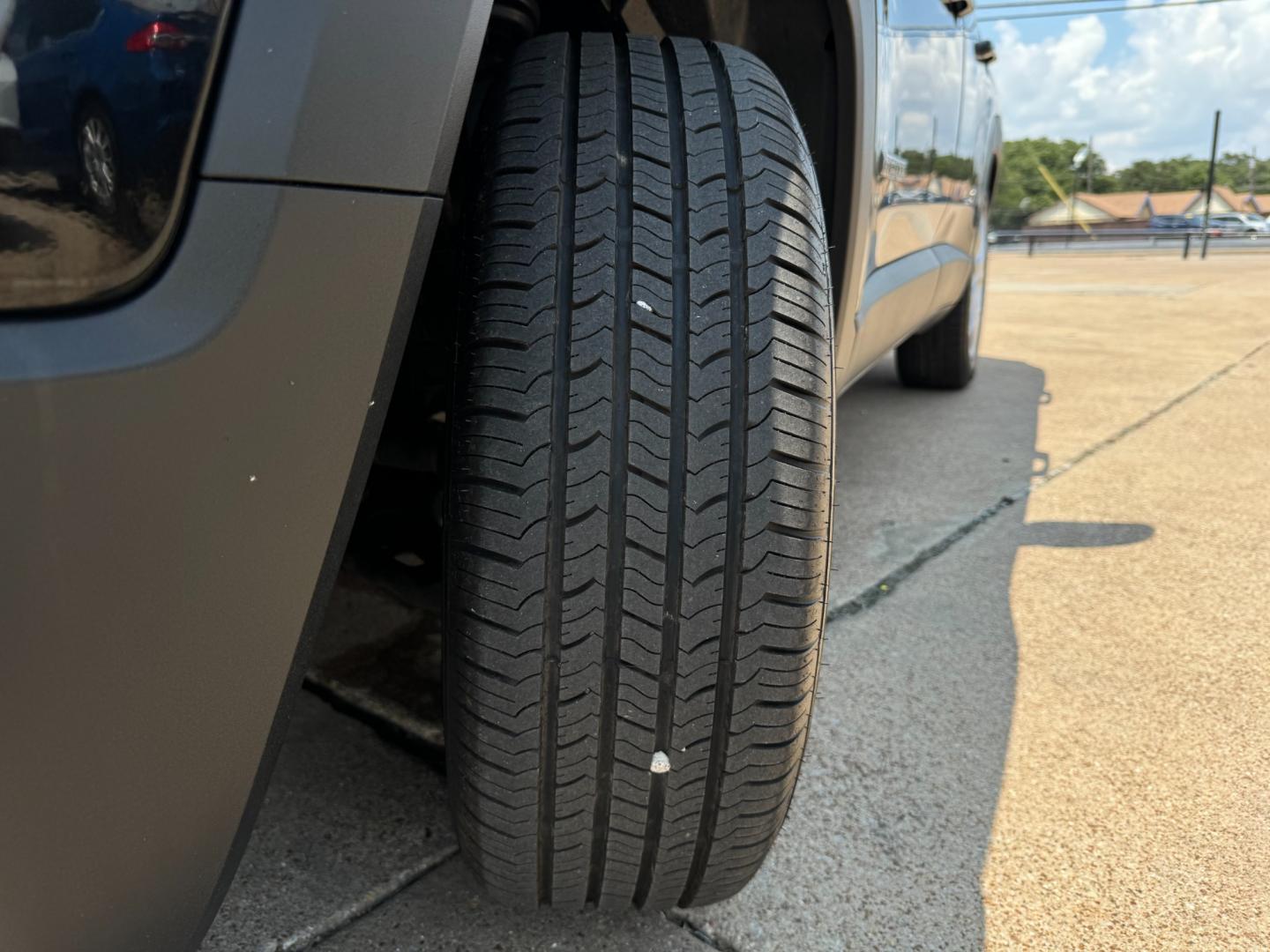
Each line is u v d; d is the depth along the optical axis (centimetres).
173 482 71
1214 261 1689
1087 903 126
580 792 99
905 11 197
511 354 94
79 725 73
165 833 81
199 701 78
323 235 74
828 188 156
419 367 153
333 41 73
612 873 108
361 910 121
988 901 126
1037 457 333
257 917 119
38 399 66
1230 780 151
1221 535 256
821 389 102
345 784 146
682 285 97
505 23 121
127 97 67
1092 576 230
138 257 69
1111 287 1064
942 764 155
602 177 100
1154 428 373
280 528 77
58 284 67
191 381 70
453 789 106
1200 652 193
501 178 101
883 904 125
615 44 116
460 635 97
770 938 119
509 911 122
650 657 95
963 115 285
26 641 69
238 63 70
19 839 74
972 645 195
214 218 70
